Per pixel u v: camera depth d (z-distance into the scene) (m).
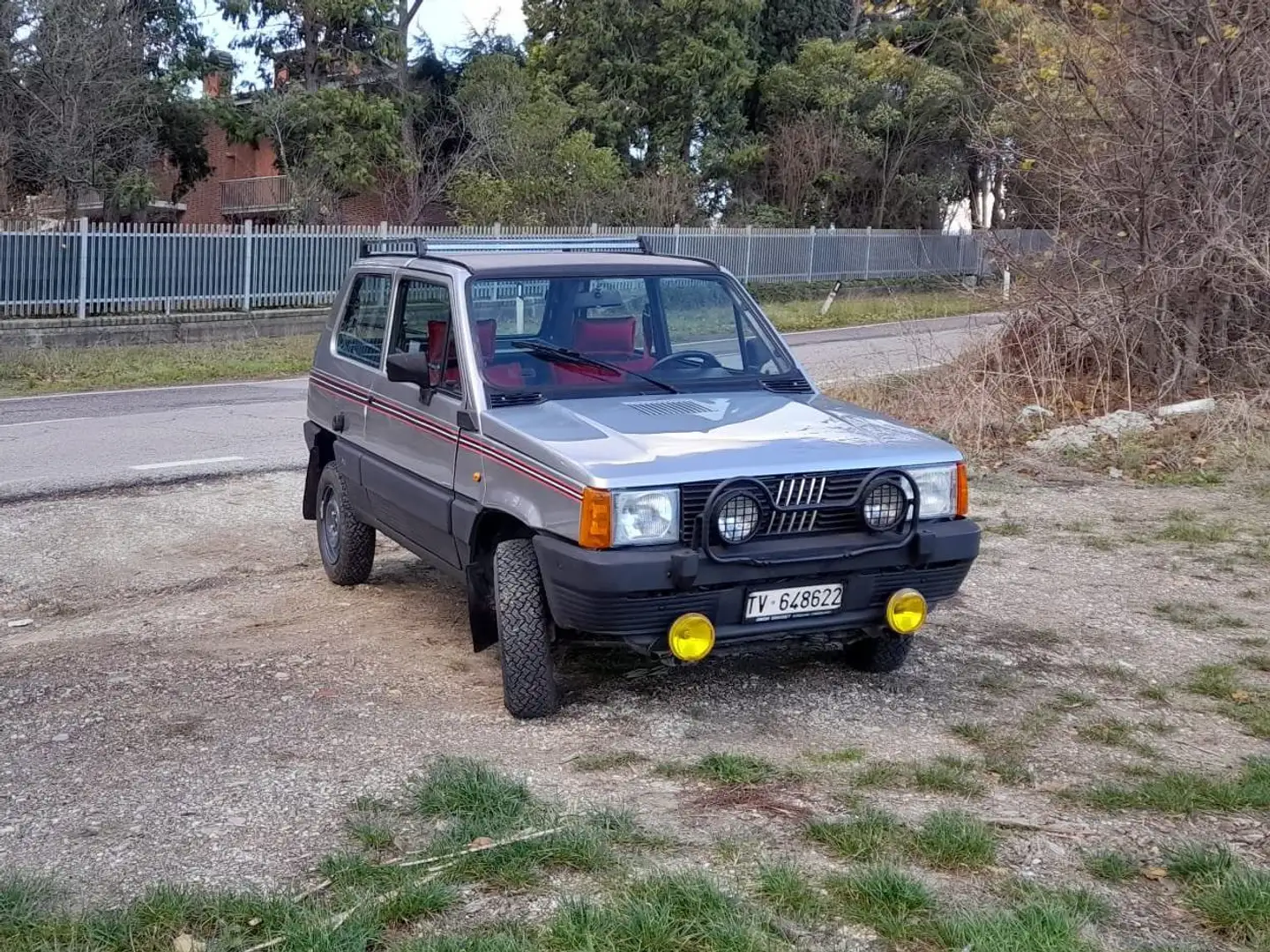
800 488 5.07
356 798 4.45
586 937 3.38
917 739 5.18
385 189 35.44
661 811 4.32
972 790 4.57
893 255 38.72
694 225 35.62
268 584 7.70
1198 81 13.32
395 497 6.37
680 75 38.72
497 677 5.90
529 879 3.77
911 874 3.86
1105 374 13.84
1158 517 9.46
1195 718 5.52
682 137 39.56
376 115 33.66
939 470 5.38
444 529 5.83
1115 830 4.26
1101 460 11.43
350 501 7.21
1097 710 5.57
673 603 4.91
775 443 5.22
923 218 42.88
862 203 42.41
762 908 3.59
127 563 8.16
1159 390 13.30
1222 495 10.19
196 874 3.87
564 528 4.96
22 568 8.05
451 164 36.47
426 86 37.69
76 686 5.76
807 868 3.87
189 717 5.35
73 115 27.50
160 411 14.73
